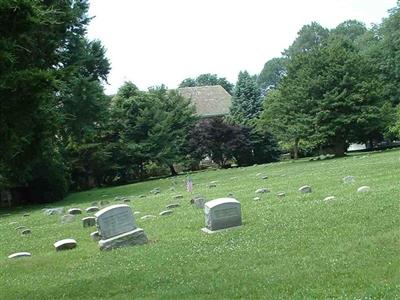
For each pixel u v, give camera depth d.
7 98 8.38
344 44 54.16
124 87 52.06
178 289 8.36
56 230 17.23
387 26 60.28
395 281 7.35
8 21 8.29
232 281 8.38
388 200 12.94
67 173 39.62
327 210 12.81
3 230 19.50
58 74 9.27
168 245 11.86
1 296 9.38
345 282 7.60
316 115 42.12
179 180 38.72
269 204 16.02
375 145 56.69
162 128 50.53
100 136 47.84
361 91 41.88
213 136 52.31
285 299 7.20
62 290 9.23
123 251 11.82
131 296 8.44
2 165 9.76
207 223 13.16
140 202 22.81
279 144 53.84
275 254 9.71
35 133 9.55
